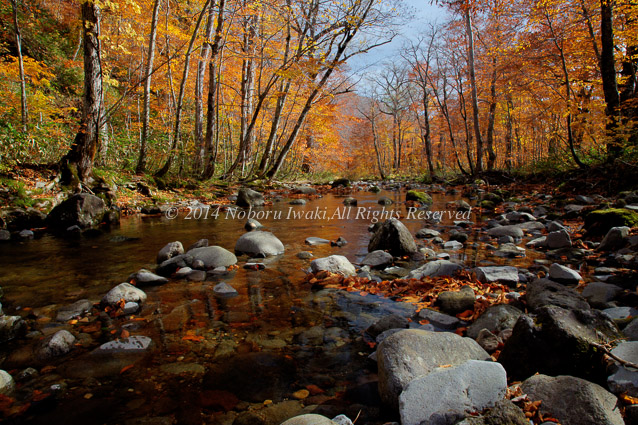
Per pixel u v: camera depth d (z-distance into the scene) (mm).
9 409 1889
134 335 2703
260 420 1790
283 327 2848
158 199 10695
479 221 8062
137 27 14594
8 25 15078
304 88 19078
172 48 14375
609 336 1940
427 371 1887
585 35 11695
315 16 13523
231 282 3953
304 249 5574
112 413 1859
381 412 1837
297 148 24812
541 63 12859
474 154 29891
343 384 2100
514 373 1969
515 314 2561
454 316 2980
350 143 38969
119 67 17031
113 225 7805
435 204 11594
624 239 4578
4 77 11523
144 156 12289
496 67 15078
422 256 4898
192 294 3582
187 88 19656
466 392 1643
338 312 3129
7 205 7102
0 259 5004
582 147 12844
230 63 17625
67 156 8727
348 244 5926
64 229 7129
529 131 22625
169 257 4801
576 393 1585
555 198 9703
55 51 17234
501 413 1461
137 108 16859
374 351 2457
